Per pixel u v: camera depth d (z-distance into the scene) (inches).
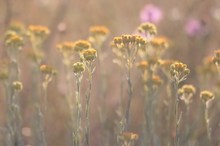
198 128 478.9
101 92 498.9
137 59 550.9
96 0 721.6
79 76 336.2
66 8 679.1
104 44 610.9
